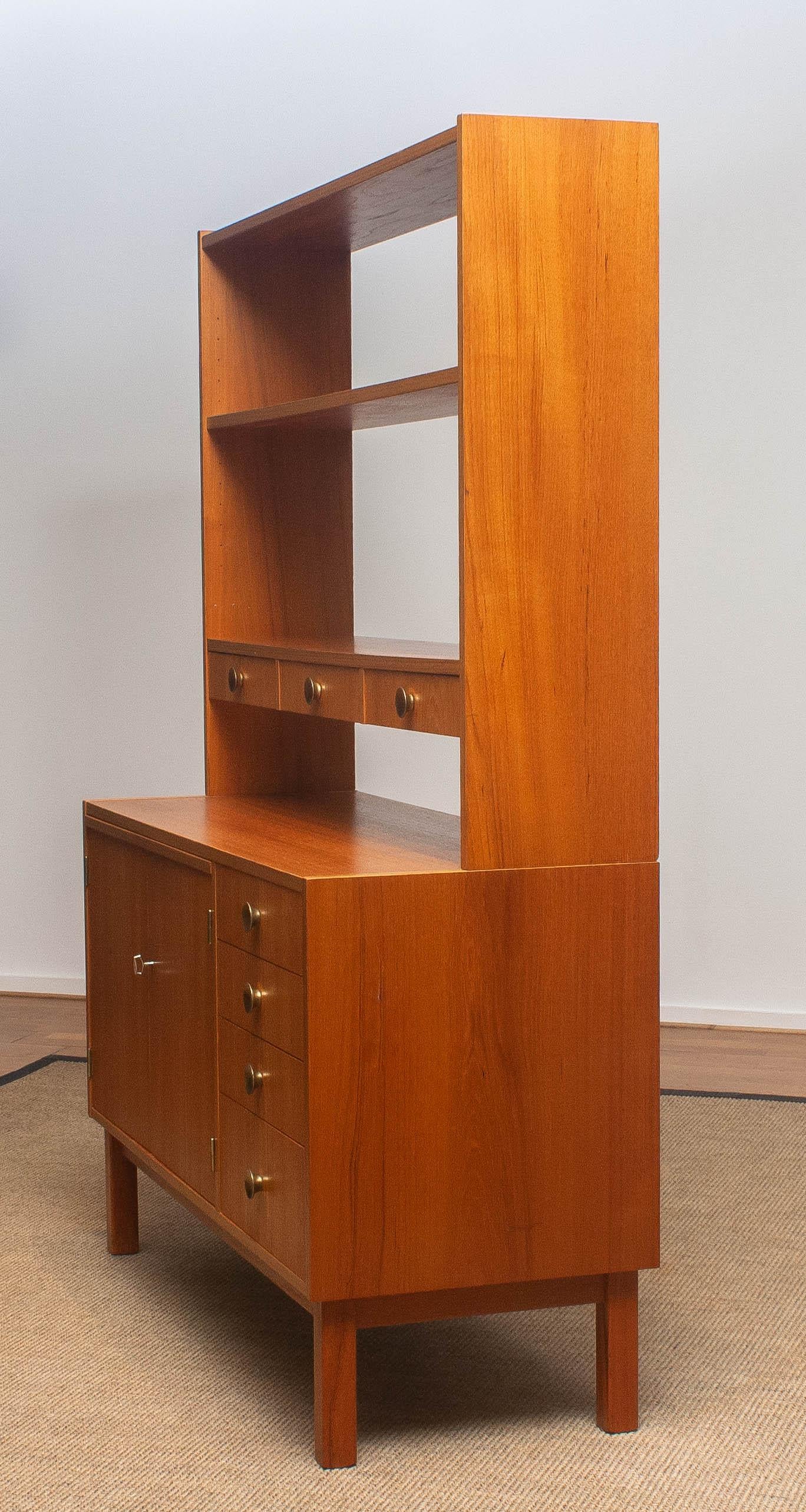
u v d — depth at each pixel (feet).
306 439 11.12
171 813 9.84
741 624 15.15
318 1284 7.23
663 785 15.48
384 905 7.27
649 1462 7.39
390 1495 7.07
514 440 7.36
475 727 7.38
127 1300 9.36
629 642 7.58
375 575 15.99
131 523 16.44
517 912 7.46
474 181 7.23
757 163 14.78
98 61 16.15
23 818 16.98
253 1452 7.49
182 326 16.15
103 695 16.67
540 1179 7.55
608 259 7.44
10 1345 8.69
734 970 15.52
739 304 14.93
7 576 16.79
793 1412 7.91
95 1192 11.22
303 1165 7.29
